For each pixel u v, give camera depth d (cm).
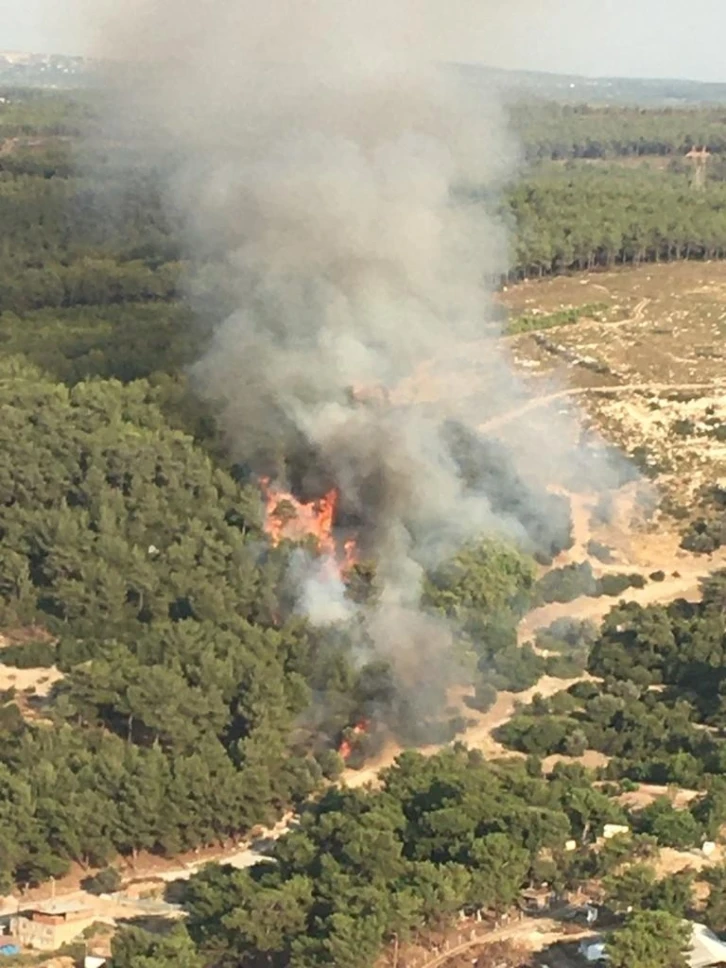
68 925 12012
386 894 11044
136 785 13062
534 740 15062
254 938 10994
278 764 13950
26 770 13225
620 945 10425
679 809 12825
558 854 11881
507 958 10969
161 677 14488
